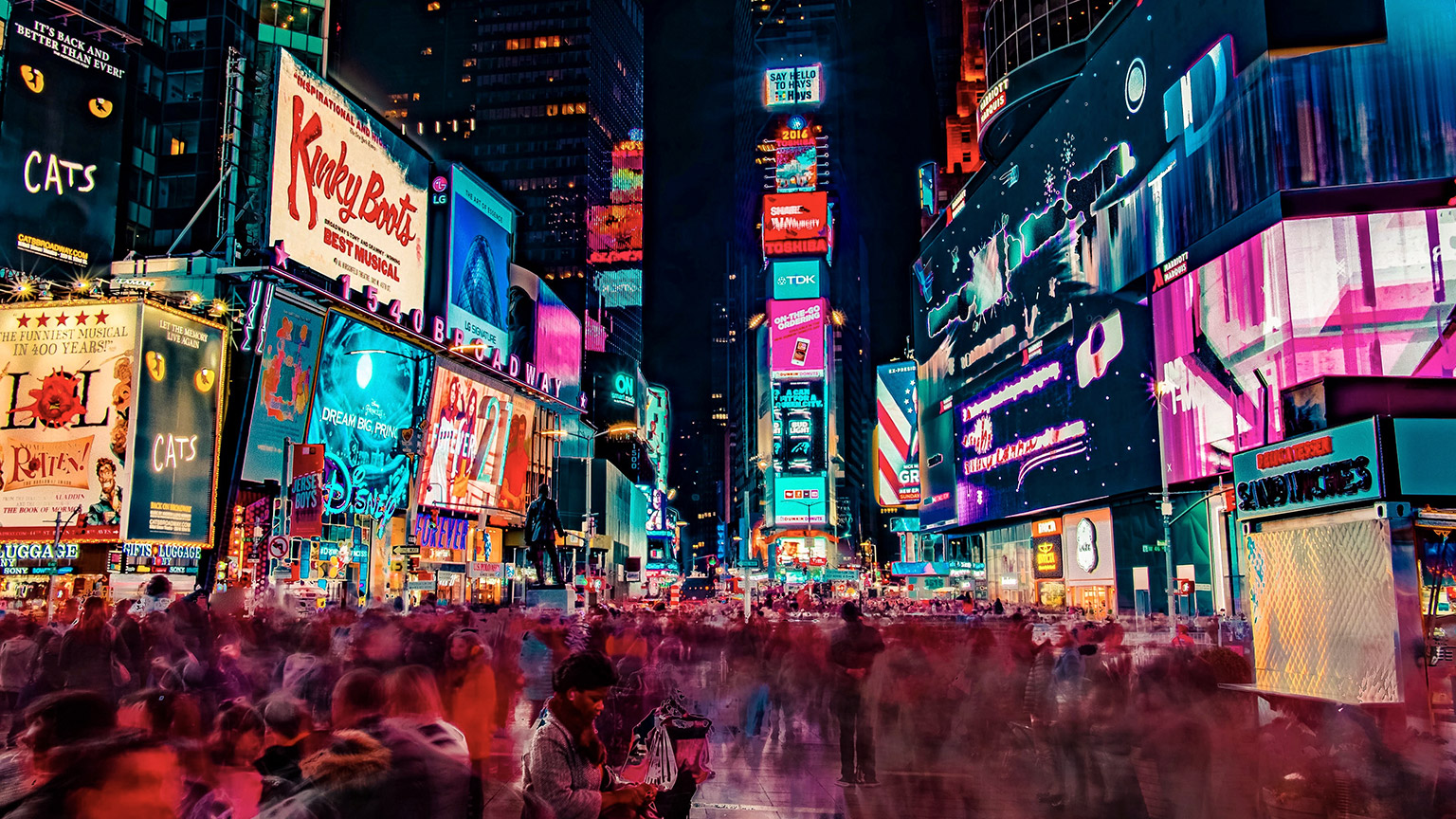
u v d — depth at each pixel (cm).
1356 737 933
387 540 6044
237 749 654
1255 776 995
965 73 13962
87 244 5784
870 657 1423
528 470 9900
